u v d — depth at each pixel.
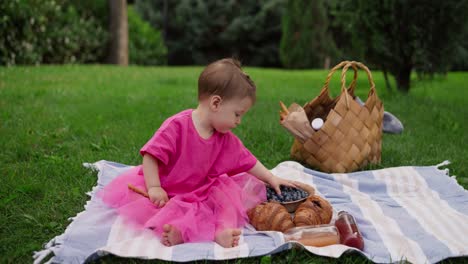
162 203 2.56
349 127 3.59
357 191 3.23
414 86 7.58
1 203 2.79
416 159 3.99
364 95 7.62
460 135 4.75
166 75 9.97
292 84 9.05
